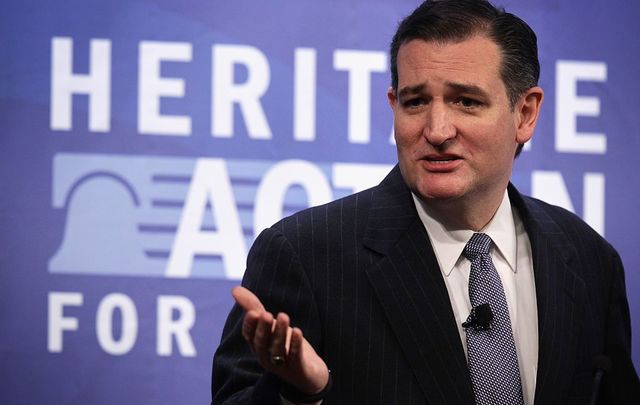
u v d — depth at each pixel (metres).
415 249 6.06
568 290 6.21
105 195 10.24
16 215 10.12
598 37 11.04
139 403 10.20
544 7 11.01
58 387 10.10
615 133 10.96
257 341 4.80
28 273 10.11
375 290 5.92
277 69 10.58
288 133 10.56
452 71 5.77
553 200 10.86
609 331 6.46
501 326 5.89
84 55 10.31
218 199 10.39
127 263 10.23
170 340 10.26
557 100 10.94
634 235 10.92
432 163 5.84
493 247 6.26
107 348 10.17
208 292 10.33
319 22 10.69
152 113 10.36
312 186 10.55
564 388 5.94
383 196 6.38
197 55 10.46
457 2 6.02
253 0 10.59
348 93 10.67
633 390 6.38
